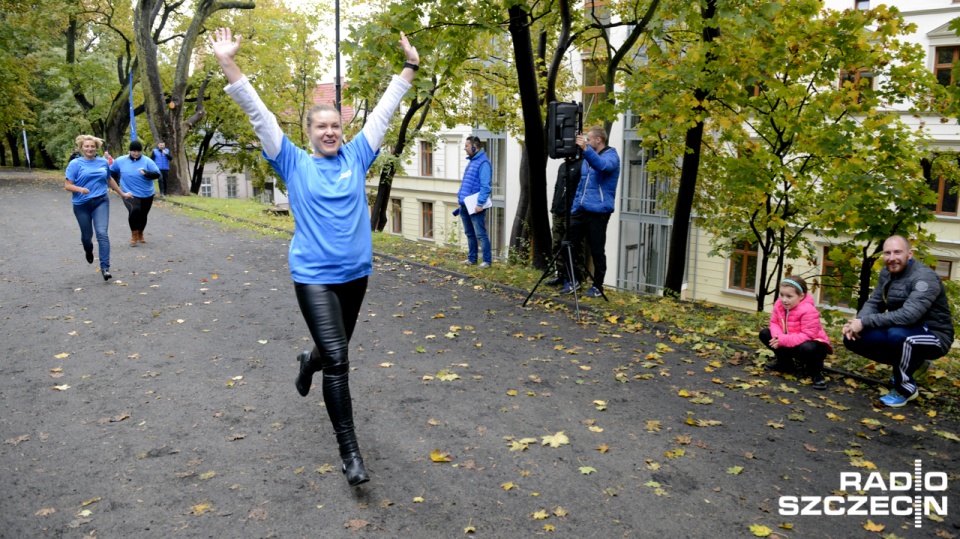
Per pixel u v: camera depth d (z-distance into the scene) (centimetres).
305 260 346
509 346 605
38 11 2609
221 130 3872
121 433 417
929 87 898
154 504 334
